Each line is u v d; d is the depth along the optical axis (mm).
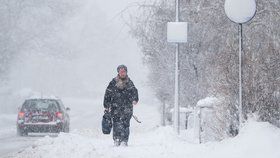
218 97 32812
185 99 64375
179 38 44750
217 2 51062
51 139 41469
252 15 30688
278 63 31359
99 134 54750
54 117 61156
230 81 32062
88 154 32844
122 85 36469
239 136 28594
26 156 36156
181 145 33688
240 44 30750
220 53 33688
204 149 29766
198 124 40156
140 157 30297
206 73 51594
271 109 31109
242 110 31203
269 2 45375
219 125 33156
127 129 36531
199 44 61969
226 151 27328
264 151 25703
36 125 60719
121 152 32438
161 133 42375
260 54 31656
